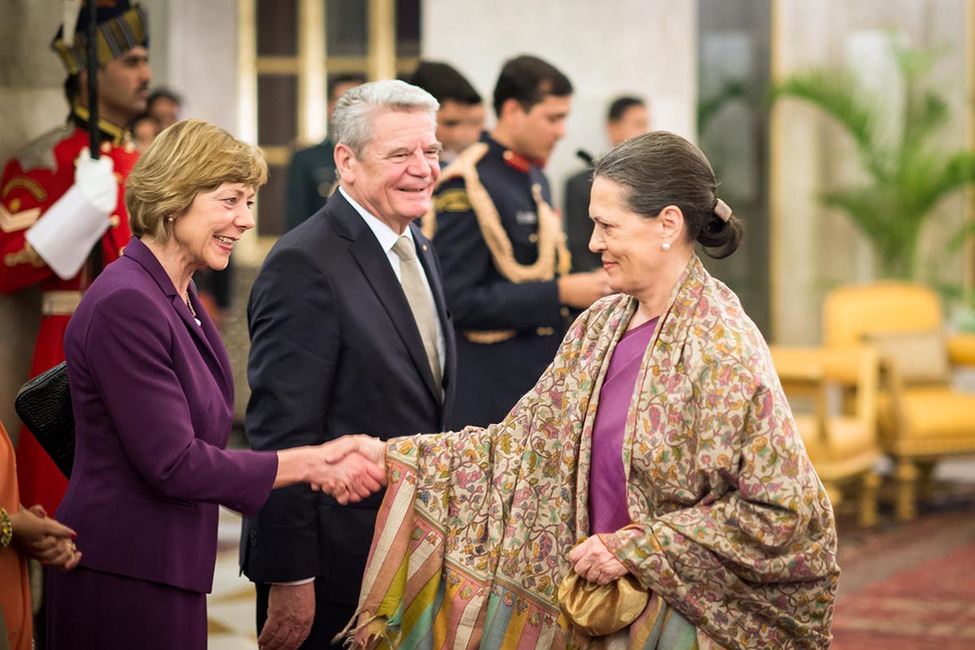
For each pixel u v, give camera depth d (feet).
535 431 8.00
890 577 17.98
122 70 11.73
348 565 8.81
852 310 23.97
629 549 7.03
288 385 8.60
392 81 9.10
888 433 22.38
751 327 7.25
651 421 7.16
